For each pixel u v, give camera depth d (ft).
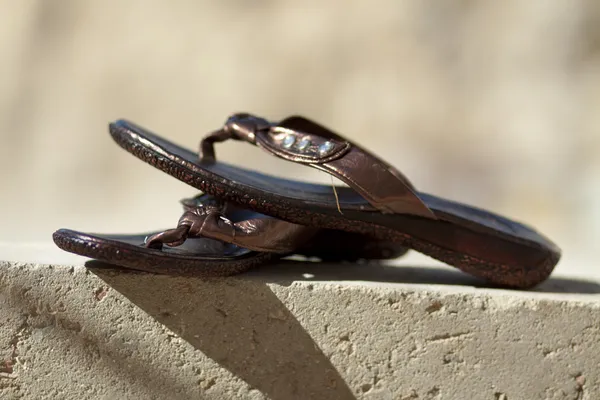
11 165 9.31
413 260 2.99
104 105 9.75
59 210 8.11
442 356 2.53
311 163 2.55
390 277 2.67
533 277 2.62
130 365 2.54
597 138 8.32
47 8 10.14
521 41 9.02
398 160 8.70
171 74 9.89
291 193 2.57
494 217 2.67
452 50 9.29
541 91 8.74
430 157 8.74
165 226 7.22
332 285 2.53
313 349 2.53
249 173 2.65
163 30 10.07
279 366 2.54
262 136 2.61
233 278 2.52
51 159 9.34
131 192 8.59
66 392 2.55
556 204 7.78
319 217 2.54
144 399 2.54
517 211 7.79
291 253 2.68
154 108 9.77
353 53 9.61
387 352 2.53
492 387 2.53
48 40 10.07
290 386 2.54
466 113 8.96
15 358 2.54
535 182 8.15
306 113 9.48
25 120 9.69
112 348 2.53
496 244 2.59
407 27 9.48
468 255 2.59
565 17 8.80
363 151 2.55
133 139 2.52
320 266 2.72
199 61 9.91
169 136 9.60
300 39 9.80
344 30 9.71
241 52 9.87
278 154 2.58
